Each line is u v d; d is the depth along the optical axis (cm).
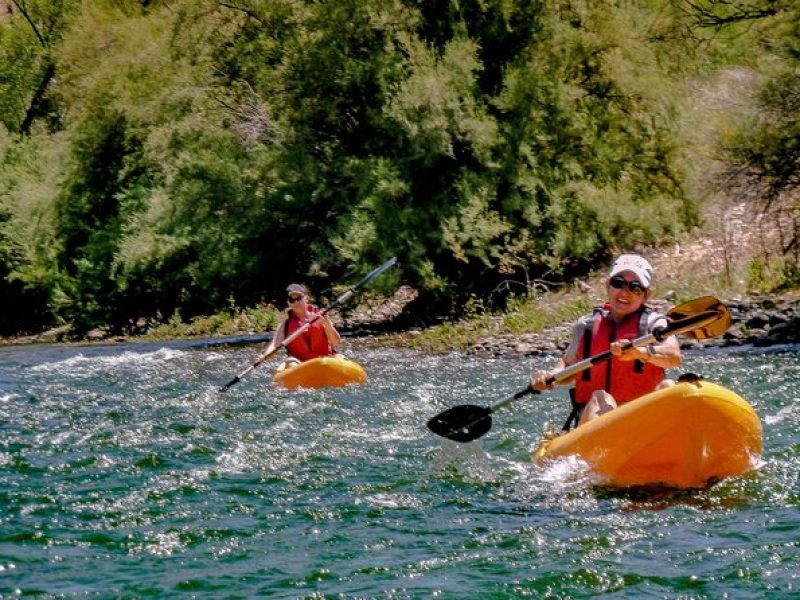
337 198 4641
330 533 1364
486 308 4300
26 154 7094
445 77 4278
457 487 1592
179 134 5072
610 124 4494
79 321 6281
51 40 8025
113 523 1427
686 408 1466
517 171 4309
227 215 4984
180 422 2233
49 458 1858
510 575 1184
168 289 5916
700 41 4225
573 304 3881
